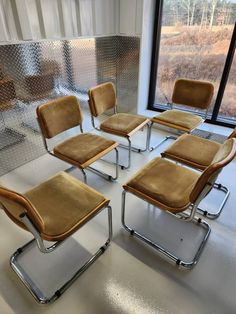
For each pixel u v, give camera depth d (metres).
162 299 1.26
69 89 2.52
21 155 2.31
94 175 2.24
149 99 3.29
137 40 2.73
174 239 1.60
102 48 2.75
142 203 1.91
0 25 1.76
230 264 1.44
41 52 2.10
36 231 1.00
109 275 1.37
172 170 1.54
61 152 1.81
